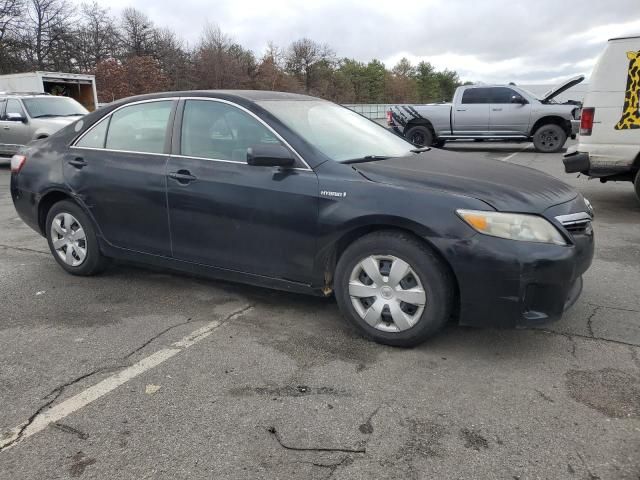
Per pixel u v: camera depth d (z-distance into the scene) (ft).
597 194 28.09
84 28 169.89
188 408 9.52
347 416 9.22
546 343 11.73
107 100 150.20
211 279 16.14
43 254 19.13
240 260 13.14
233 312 13.66
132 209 14.52
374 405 9.53
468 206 10.54
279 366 10.93
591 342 11.73
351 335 12.26
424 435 8.68
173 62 186.19
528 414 9.18
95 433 8.87
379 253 11.29
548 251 10.33
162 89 161.68
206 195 13.16
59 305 14.30
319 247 11.93
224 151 13.20
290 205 12.06
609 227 21.42
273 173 12.32
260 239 12.66
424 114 52.75
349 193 11.44
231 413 9.35
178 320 13.24
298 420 9.12
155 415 9.33
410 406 9.48
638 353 11.21
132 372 10.78
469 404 9.51
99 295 14.98
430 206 10.71
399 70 332.60
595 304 13.79
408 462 8.07
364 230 11.65
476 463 8.02
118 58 179.32
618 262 17.11
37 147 16.84
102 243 15.53
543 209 10.73
